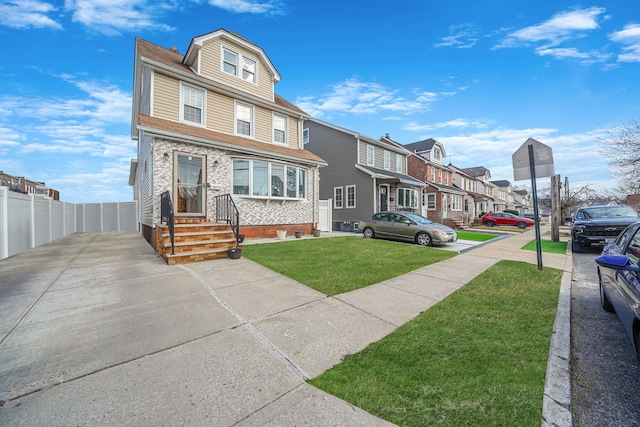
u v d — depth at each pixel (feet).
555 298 14.71
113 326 10.89
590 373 8.39
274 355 8.89
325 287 15.97
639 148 29.22
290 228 40.60
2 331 10.44
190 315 11.98
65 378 7.61
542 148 21.07
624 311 9.15
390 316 12.21
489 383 7.46
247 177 35.09
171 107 32.07
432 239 33.96
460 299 14.51
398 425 5.97
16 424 5.95
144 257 24.52
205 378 7.64
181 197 30.25
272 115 42.37
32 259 24.26
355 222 57.11
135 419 6.10
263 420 6.11
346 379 7.65
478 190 125.90
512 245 36.55
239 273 18.78
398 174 68.23
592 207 34.22
